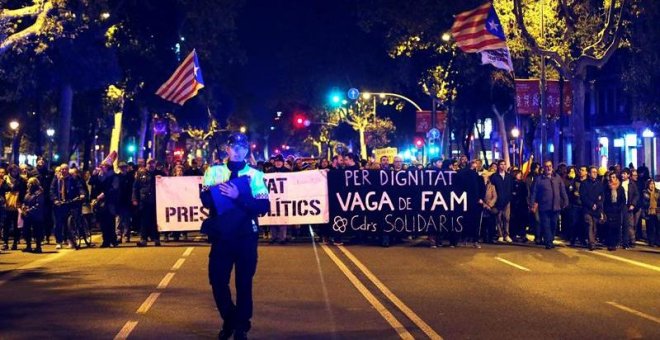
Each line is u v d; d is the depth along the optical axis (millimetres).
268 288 14078
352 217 21766
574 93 29234
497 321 11148
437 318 11352
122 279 15234
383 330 10516
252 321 11109
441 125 51562
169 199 21812
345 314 11641
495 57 25266
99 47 36188
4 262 18172
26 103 48094
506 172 23406
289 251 20234
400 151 78688
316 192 21891
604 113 60250
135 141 64250
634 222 22641
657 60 32531
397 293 13570
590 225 21391
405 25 33031
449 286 14391
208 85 51375
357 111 74188
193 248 21156
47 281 15000
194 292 13617
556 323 11023
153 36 40625
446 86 46281
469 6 31156
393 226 21734
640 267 17484
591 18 30656
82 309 12039
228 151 9578
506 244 22984
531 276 15812
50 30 27172
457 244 22453
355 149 92250
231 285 14531
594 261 18594
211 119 67688
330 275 15766
